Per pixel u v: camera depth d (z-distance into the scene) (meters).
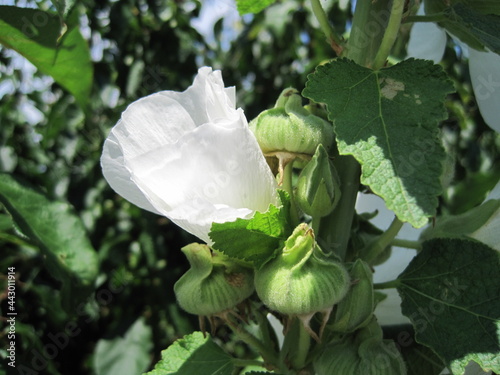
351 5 0.47
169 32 0.59
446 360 0.15
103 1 0.57
